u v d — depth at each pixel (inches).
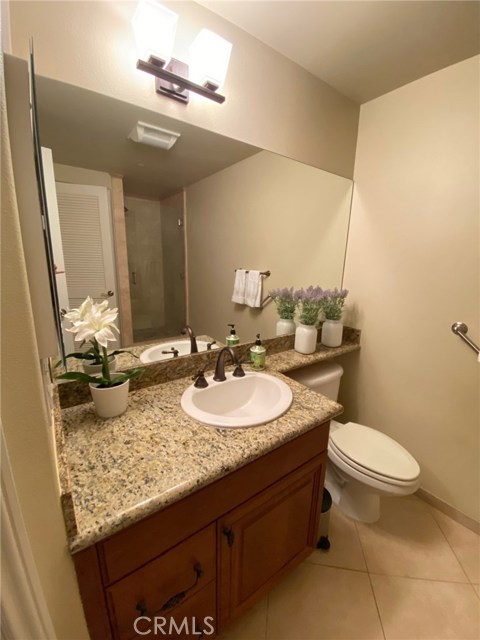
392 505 62.1
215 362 53.2
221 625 35.7
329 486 62.6
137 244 44.1
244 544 34.4
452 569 49.2
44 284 18.2
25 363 14.9
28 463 16.0
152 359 47.5
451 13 39.6
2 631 12.9
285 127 52.6
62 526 19.3
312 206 61.7
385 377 66.6
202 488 28.1
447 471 59.1
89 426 34.3
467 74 48.0
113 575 24.3
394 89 57.4
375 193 62.8
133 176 42.0
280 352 64.2
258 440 32.2
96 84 34.7
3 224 12.8
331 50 47.6
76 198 37.9
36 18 30.3
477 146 48.0
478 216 49.2
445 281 54.3
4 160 12.6
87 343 40.1
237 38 43.4
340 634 40.4
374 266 65.0
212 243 51.4
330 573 48.1
